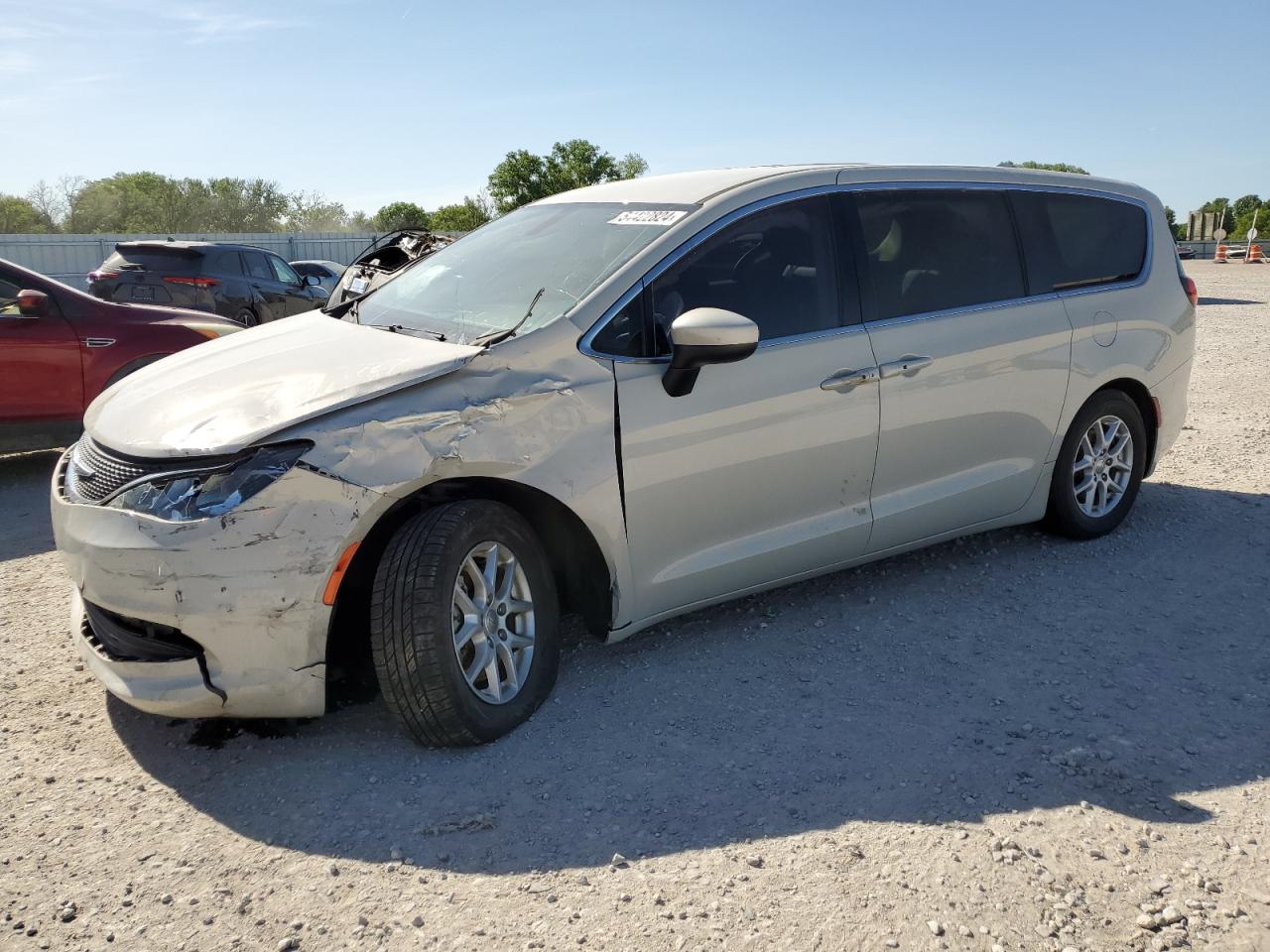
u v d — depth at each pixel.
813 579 4.67
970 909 2.47
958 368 4.26
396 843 2.77
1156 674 3.73
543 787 3.03
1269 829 2.79
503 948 2.36
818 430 3.87
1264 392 9.48
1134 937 2.38
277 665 2.97
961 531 4.55
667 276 3.62
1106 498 5.13
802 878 2.60
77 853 2.74
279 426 2.96
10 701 3.59
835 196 4.09
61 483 3.35
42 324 6.72
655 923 2.44
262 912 2.50
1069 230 4.83
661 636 4.08
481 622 3.22
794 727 3.37
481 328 3.57
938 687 3.64
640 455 3.47
